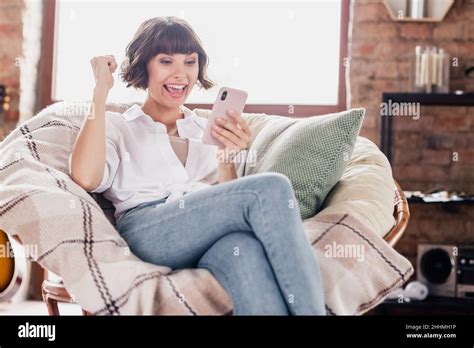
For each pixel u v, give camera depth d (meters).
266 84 3.92
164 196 1.94
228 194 1.62
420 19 3.75
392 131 3.79
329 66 3.91
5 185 1.80
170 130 2.13
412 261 3.78
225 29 3.93
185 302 1.58
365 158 2.24
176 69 2.05
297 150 2.03
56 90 4.03
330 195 2.06
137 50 2.08
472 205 3.76
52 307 1.93
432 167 3.79
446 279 3.46
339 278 1.69
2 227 1.69
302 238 1.54
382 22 3.80
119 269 1.59
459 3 3.79
